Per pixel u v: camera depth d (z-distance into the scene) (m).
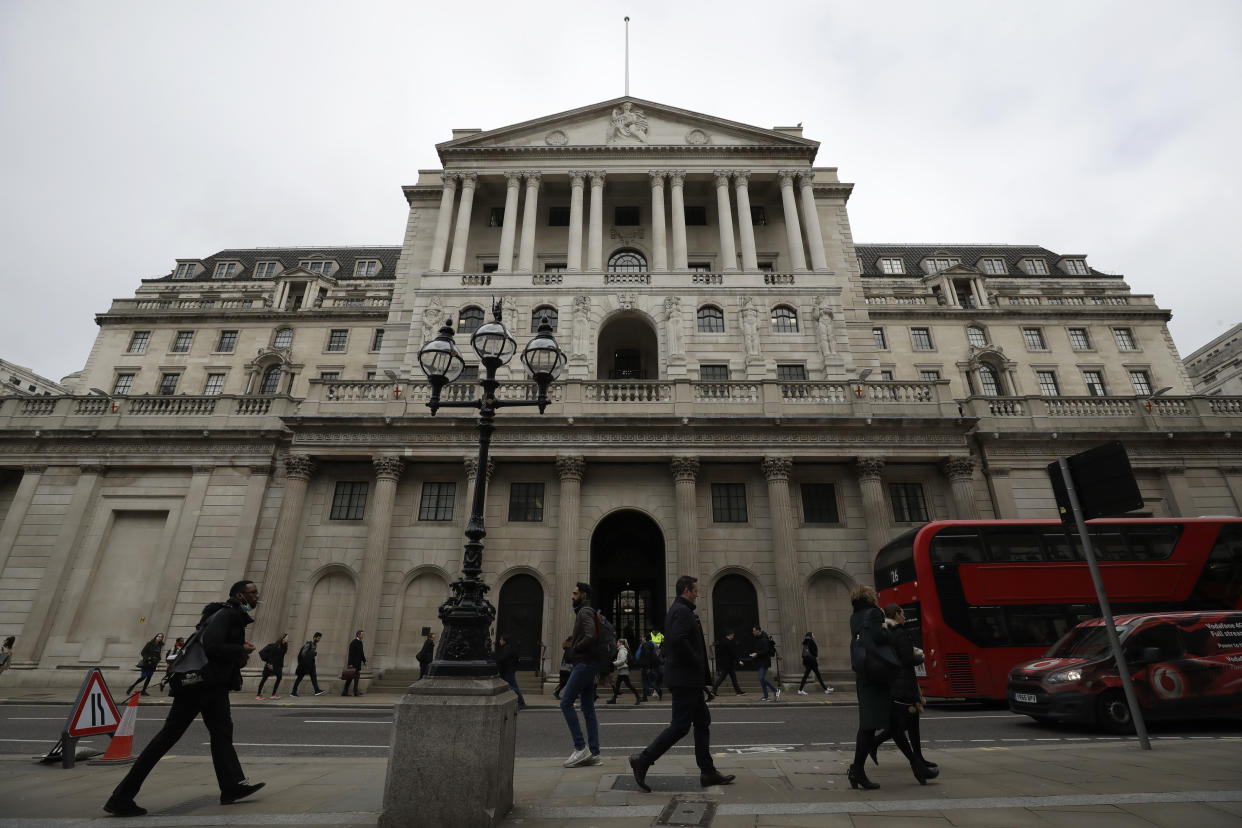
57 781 7.67
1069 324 44.22
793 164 34.88
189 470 26.20
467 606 6.30
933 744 10.50
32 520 25.55
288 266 53.81
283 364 43.22
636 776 6.71
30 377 61.72
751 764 8.36
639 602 26.48
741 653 23.23
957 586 16.19
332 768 8.51
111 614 24.36
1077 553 16.44
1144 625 11.27
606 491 25.17
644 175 34.56
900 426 24.62
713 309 31.55
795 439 24.70
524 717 15.37
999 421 26.06
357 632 21.48
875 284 48.31
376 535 23.73
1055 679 11.32
